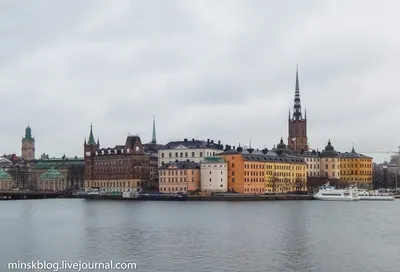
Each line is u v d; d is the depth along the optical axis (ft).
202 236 495.41
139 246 441.27
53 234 517.96
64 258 396.16
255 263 375.25
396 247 435.12
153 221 630.33
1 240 479.00
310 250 421.18
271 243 453.17
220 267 363.97
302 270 356.59
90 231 536.83
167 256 399.03
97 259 391.65
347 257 394.73
